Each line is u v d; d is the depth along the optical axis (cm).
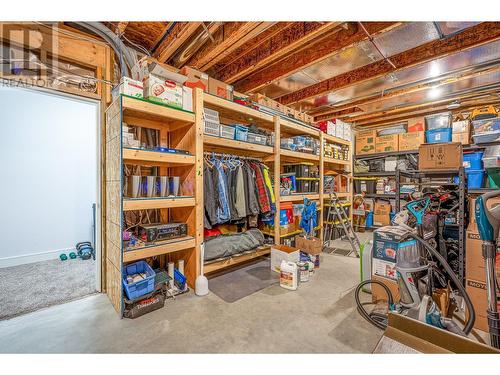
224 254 282
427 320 149
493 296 134
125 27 247
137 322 198
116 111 218
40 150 361
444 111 507
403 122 588
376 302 222
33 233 355
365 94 404
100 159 255
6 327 191
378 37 246
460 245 236
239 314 210
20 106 344
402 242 201
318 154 463
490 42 248
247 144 322
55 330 187
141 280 212
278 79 338
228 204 290
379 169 590
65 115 385
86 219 406
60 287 268
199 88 262
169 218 296
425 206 238
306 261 310
